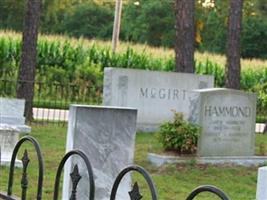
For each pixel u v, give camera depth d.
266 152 17.38
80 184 9.77
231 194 13.09
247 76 35.97
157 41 62.69
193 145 15.45
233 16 24.64
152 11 62.72
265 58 57.34
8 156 13.15
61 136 18.70
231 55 24.73
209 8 59.44
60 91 28.22
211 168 15.16
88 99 27.61
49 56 32.44
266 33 57.56
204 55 37.62
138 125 20.88
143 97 20.98
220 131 15.98
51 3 63.06
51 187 11.74
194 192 5.56
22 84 21.56
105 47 34.66
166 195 12.19
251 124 16.56
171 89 21.44
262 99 32.38
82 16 65.94
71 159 9.75
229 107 16.14
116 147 10.02
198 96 15.73
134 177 13.36
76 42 34.25
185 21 23.16
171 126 15.60
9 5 60.81
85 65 32.56
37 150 7.00
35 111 26.17
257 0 59.00
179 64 23.23
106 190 9.96
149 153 15.44
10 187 7.53
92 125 9.84
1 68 31.12
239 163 16.00
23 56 21.66
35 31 21.62
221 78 34.81
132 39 63.56
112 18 66.44
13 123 14.24
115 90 20.53
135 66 33.94
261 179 9.17
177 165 14.95
